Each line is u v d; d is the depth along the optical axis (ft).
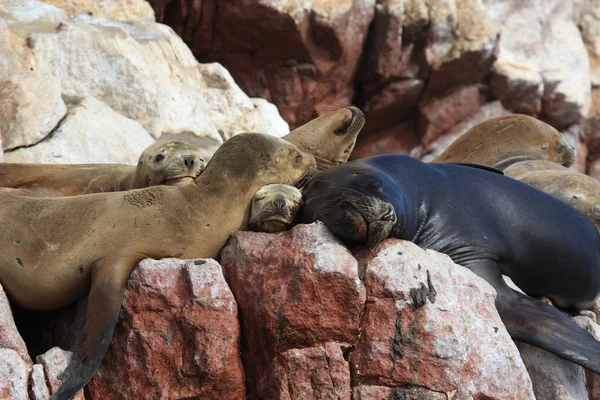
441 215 40.63
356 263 34.30
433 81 98.68
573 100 104.42
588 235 43.60
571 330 36.17
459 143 65.21
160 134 63.00
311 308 33.83
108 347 34.71
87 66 63.36
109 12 77.25
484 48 96.68
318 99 96.94
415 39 96.63
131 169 47.83
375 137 102.22
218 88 71.10
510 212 41.98
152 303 34.55
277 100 95.66
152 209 36.99
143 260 35.17
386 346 33.37
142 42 68.74
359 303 33.68
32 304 36.94
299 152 39.99
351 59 95.66
